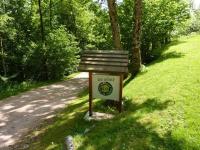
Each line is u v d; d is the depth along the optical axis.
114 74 11.22
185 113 10.09
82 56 11.55
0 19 27.28
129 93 13.96
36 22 33.88
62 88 21.81
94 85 11.58
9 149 9.96
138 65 18.38
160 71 16.84
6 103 16.41
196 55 20.47
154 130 9.31
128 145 8.79
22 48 31.88
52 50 28.86
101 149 8.87
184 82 13.13
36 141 10.44
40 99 17.41
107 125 10.37
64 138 9.97
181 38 39.12
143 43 25.83
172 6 25.41
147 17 25.22
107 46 27.95
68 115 12.95
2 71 33.31
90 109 11.77
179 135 8.78
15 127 12.11
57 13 37.72
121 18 24.95
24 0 34.88
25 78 31.41
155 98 12.05
